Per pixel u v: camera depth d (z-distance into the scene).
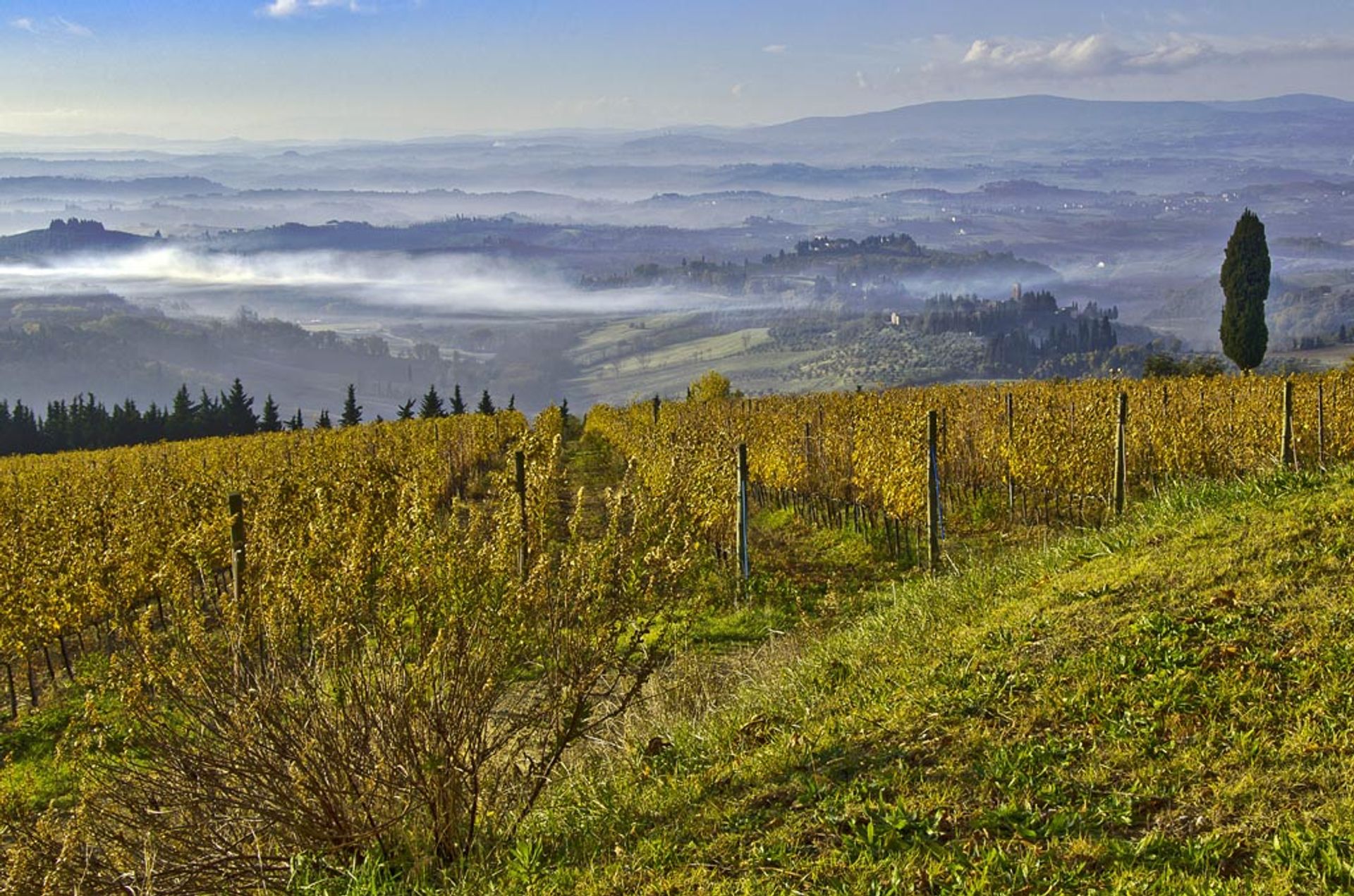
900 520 13.55
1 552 11.60
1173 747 4.36
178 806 4.65
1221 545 6.68
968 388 31.50
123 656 5.20
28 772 7.59
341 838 4.68
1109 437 14.49
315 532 5.76
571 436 52.47
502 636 5.07
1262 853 3.50
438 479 18.80
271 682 4.75
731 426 22.48
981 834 3.94
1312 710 4.41
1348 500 6.80
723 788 4.81
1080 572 7.03
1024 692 5.15
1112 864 3.61
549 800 5.30
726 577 11.64
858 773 4.63
